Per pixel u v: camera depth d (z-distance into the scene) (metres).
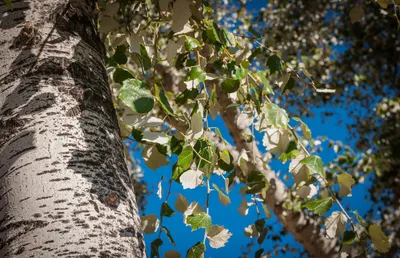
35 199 1.59
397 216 6.55
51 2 1.80
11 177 1.61
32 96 1.68
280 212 4.20
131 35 2.19
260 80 2.23
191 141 2.07
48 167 1.62
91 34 1.84
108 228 1.60
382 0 2.40
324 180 2.15
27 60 1.72
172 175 2.08
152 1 2.31
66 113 1.68
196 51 2.20
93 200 1.61
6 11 1.77
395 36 7.01
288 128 2.21
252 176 2.27
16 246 1.56
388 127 6.29
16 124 1.65
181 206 2.13
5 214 1.59
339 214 2.17
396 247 5.99
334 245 4.20
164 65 4.16
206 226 1.97
